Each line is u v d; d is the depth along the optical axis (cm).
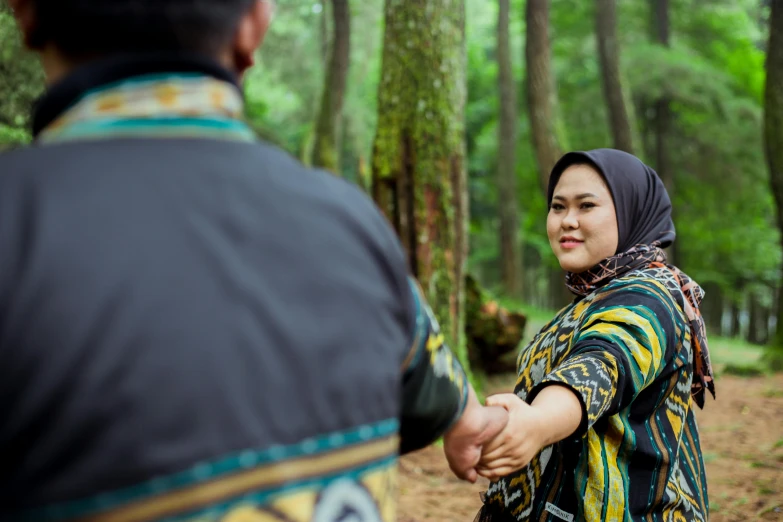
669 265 197
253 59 103
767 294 2817
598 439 173
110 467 73
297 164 96
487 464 144
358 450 85
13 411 74
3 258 77
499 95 1827
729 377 925
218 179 86
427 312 107
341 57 1232
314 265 87
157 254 79
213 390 76
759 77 2358
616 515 171
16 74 465
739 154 2059
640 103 1969
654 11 2012
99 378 74
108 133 86
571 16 2144
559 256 201
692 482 184
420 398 108
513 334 730
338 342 85
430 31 555
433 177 555
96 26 88
